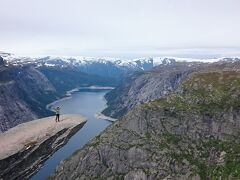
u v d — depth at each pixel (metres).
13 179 96.88
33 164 102.38
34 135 107.31
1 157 94.44
